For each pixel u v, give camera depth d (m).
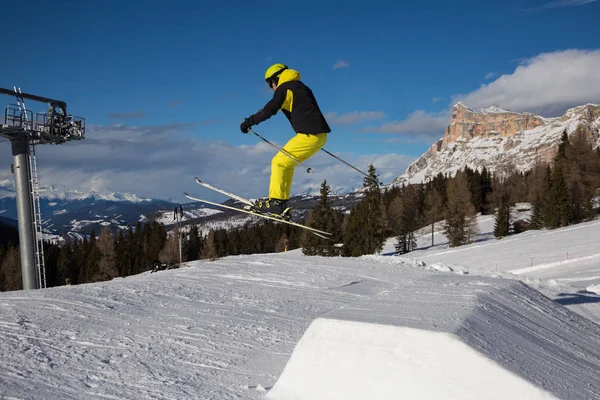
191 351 5.16
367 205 53.59
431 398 2.96
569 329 5.21
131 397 3.57
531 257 32.91
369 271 13.73
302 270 13.40
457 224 55.12
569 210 54.31
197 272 12.73
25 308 6.56
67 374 4.01
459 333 3.14
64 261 61.19
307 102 5.30
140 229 78.06
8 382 3.62
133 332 5.82
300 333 6.46
